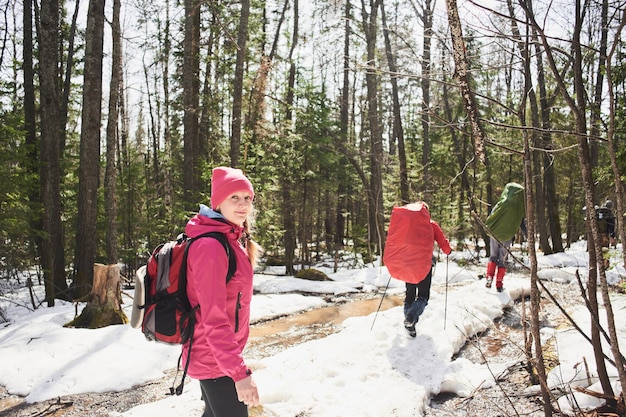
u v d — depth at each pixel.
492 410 3.56
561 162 16.23
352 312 7.04
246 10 10.50
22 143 9.58
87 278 8.58
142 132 29.02
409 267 5.08
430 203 14.77
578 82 2.35
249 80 14.77
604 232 7.90
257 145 12.70
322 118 13.50
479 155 2.11
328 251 19.53
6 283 11.17
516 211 7.00
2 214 8.13
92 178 8.55
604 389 3.13
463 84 2.05
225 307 2.05
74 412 3.74
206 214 2.24
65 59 17.53
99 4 8.12
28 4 10.26
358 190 19.03
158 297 2.16
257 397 1.96
